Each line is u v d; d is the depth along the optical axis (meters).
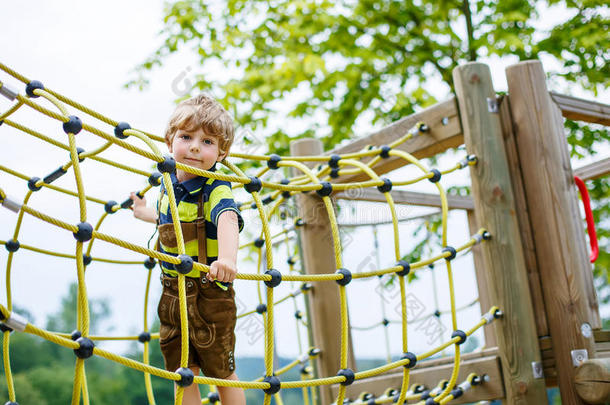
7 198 1.84
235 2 7.87
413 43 8.03
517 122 3.34
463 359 3.49
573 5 7.26
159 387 18.06
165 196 2.47
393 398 3.66
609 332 3.18
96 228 3.34
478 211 3.29
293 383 2.32
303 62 7.36
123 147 2.00
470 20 7.58
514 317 3.14
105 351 1.85
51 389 16.78
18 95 1.90
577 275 3.14
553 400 8.68
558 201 3.21
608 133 7.11
